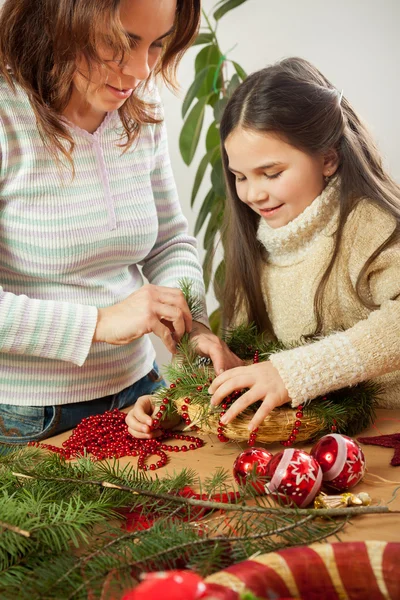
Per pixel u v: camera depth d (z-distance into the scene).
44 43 1.08
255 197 1.25
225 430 1.00
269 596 0.50
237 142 1.22
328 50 2.45
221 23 2.55
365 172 1.28
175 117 2.70
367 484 0.90
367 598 0.54
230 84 2.18
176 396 1.06
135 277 1.41
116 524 0.80
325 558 0.54
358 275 1.26
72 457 1.04
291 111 1.19
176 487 0.83
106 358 1.28
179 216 1.50
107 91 1.09
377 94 2.43
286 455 0.80
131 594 0.42
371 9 2.36
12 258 1.21
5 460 0.92
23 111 1.14
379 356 1.05
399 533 0.75
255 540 0.67
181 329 1.15
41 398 1.23
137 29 1.00
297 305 1.36
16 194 1.16
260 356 1.21
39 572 0.62
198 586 0.39
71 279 1.24
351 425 1.08
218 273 1.66
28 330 1.11
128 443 1.08
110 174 1.25
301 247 1.33
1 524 0.66
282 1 2.46
